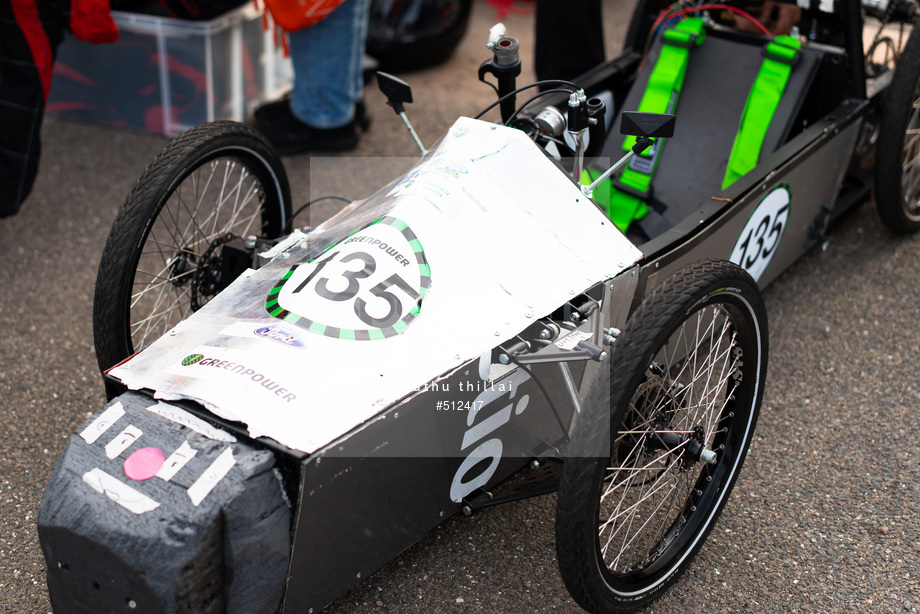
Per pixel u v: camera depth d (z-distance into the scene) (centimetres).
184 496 168
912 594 226
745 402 230
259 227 314
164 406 187
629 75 369
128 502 169
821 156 315
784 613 221
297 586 186
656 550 225
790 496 258
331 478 177
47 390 300
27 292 353
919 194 389
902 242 384
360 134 488
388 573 232
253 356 192
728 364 229
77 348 323
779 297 349
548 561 236
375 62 555
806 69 324
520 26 645
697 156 336
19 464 268
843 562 236
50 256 378
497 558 237
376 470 188
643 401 217
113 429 183
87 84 483
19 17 349
